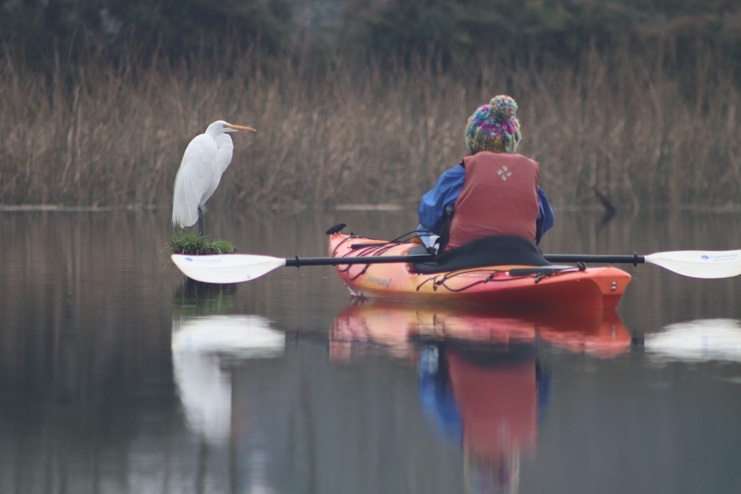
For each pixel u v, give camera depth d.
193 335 22.14
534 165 26.12
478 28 119.31
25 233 49.78
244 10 112.31
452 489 12.48
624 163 77.81
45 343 21.14
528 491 12.48
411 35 118.12
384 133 78.69
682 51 112.69
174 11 111.56
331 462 13.39
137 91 76.19
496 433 14.61
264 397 16.50
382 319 24.31
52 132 71.06
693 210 74.69
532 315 24.67
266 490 12.44
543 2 123.44
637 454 13.72
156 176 71.75
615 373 18.17
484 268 25.95
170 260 37.56
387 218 63.84
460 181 26.11
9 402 16.16
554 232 53.69
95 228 53.31
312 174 75.75
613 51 113.44
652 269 36.31
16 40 100.44
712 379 17.67
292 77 81.81
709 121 79.25
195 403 16.12
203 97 75.25
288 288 30.78
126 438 14.34
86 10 107.00
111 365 18.89
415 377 17.84
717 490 12.45
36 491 12.35
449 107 81.44
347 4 128.50
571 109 80.75
